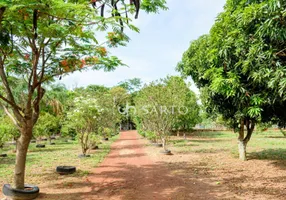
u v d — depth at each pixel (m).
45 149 13.55
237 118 7.65
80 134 10.48
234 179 6.05
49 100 15.70
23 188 4.85
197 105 18.89
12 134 11.72
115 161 9.16
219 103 8.16
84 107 10.20
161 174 6.74
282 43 4.56
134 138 21.23
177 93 11.30
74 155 10.80
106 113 15.15
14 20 3.78
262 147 12.80
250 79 6.23
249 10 4.41
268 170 7.06
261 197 4.61
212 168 7.46
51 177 6.50
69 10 3.43
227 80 5.86
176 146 13.75
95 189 5.33
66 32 4.02
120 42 5.15
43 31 3.99
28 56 5.40
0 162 9.32
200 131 28.20
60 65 5.22
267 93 5.91
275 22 3.85
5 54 4.63
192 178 6.21
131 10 3.79
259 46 4.55
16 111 4.75
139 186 5.52
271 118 8.39
